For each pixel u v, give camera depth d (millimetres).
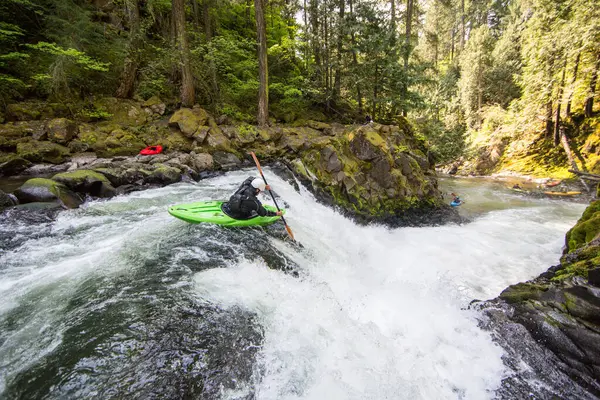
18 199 5707
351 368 2826
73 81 10359
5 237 4574
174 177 8242
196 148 10148
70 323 2939
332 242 6152
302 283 4199
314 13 14562
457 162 21812
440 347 3303
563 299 3324
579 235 4602
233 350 2805
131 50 11453
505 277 5254
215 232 5113
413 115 19547
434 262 5805
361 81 13680
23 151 7773
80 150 8719
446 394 2725
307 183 8359
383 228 7855
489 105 24578
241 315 3264
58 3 10070
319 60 16047
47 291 3396
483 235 7516
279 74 16469
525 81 18812
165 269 3979
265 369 2668
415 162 9312
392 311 4004
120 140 9547
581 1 15117
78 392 2242
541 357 2986
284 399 2438
